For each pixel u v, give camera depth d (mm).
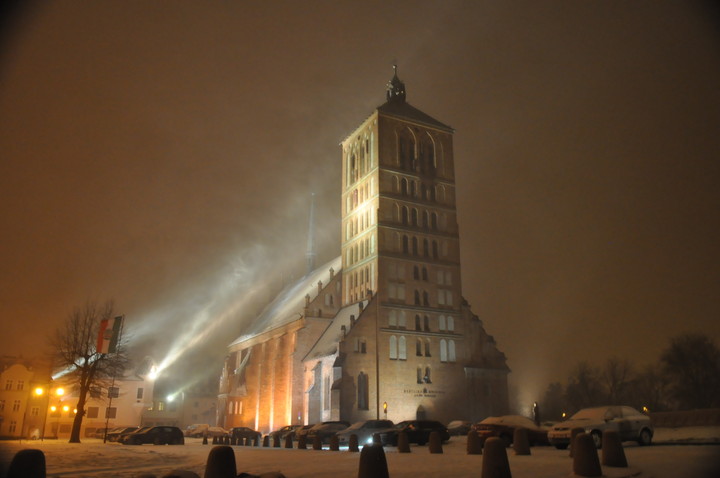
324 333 83375
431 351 73625
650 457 21859
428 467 20531
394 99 89125
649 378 101188
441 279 78438
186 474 11992
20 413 88312
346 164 90000
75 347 64312
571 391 112938
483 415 74500
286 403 86500
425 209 80750
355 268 82000
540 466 19531
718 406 82312
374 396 68312
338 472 19641
